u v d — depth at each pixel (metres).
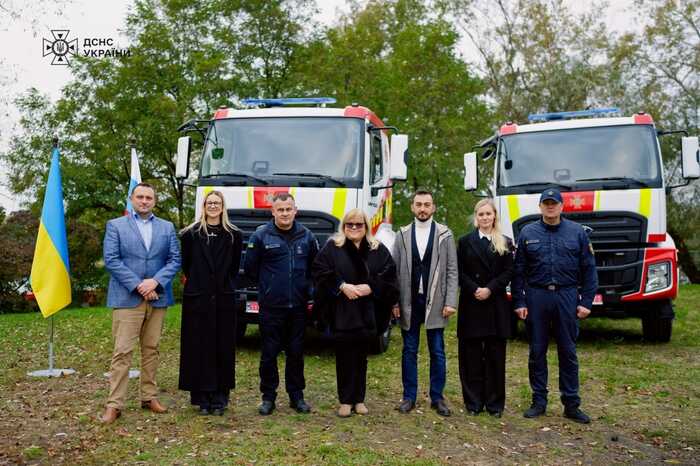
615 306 10.59
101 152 26.77
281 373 8.92
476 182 11.12
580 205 10.51
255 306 9.45
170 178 28.02
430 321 6.86
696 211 26.56
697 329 13.06
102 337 11.84
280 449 5.61
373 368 9.23
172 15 26.98
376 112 24.64
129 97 26.62
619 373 9.00
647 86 27.95
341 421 6.51
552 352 10.61
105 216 28.77
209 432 6.10
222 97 25.84
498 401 6.87
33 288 8.04
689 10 27.78
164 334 12.23
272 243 6.76
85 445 5.75
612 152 10.70
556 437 6.27
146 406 6.87
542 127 11.05
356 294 6.49
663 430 6.55
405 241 6.95
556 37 30.47
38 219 19.05
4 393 7.67
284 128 9.88
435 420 6.62
